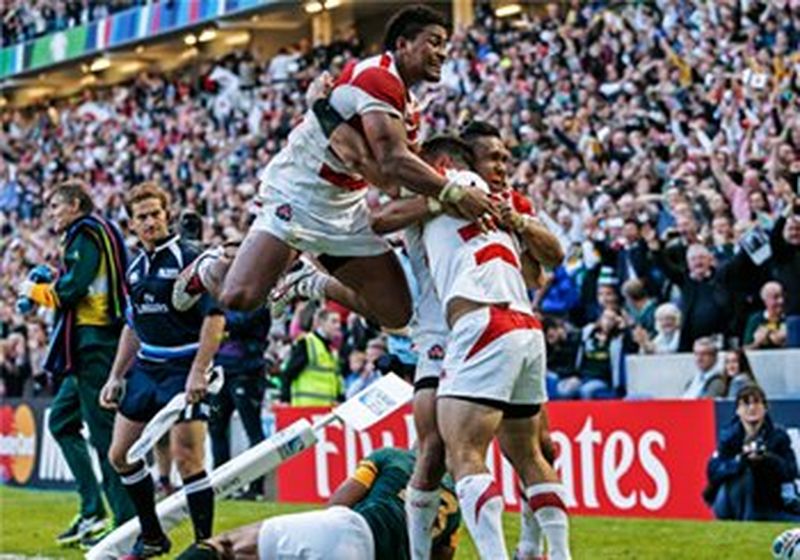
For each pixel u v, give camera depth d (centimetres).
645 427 1298
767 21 1822
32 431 1958
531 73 2147
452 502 763
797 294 1446
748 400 1212
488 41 2294
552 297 1670
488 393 715
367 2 2983
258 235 827
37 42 3716
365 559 696
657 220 1659
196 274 908
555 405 1359
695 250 1494
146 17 3356
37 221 3058
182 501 957
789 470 1212
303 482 1505
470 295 726
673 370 1461
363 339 1672
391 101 770
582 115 1939
